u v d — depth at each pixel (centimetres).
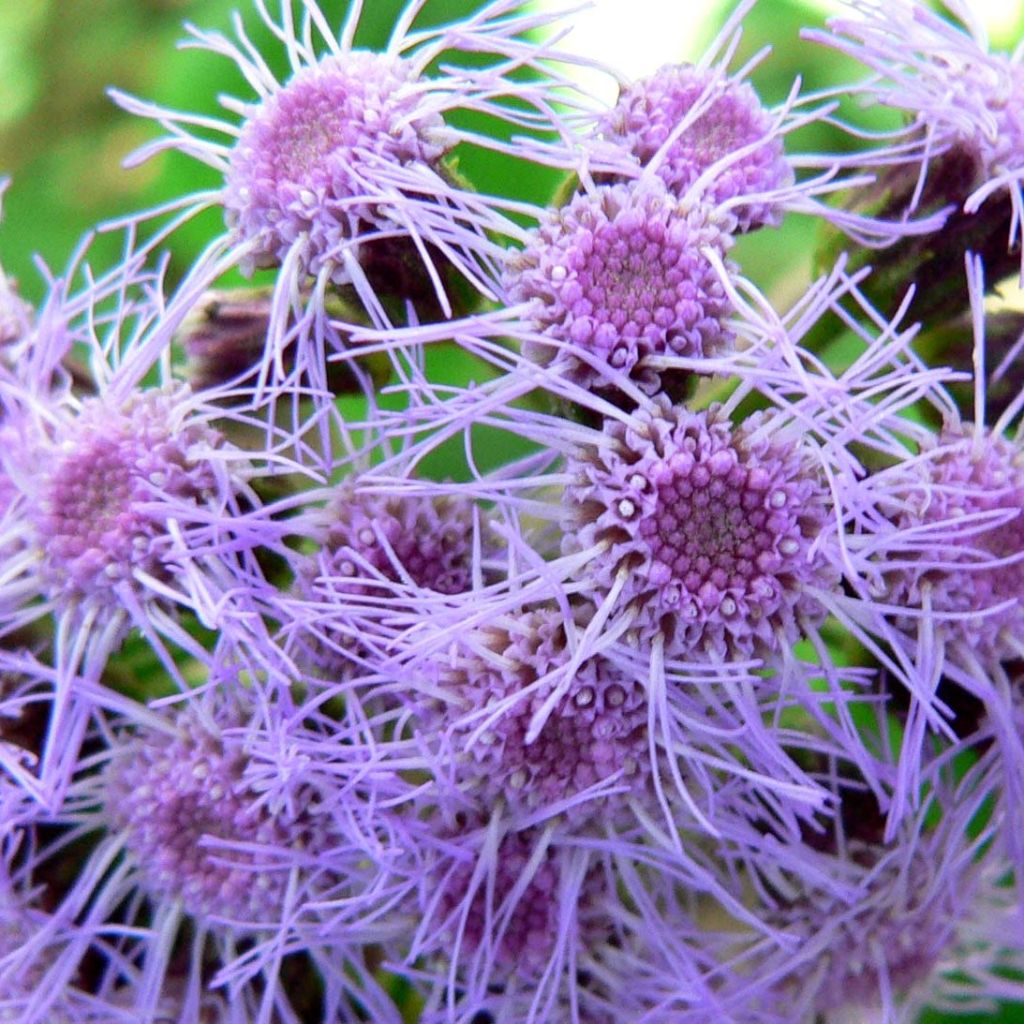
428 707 8
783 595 7
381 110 8
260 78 8
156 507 8
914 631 8
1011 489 8
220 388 8
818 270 8
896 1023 8
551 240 8
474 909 8
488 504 9
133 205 12
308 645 8
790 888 8
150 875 8
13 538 8
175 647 8
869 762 7
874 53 8
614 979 8
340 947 8
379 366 8
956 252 8
